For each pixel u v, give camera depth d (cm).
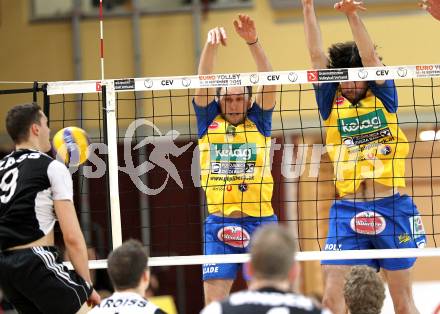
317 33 1123
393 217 1073
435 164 1966
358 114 1079
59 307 907
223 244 1094
